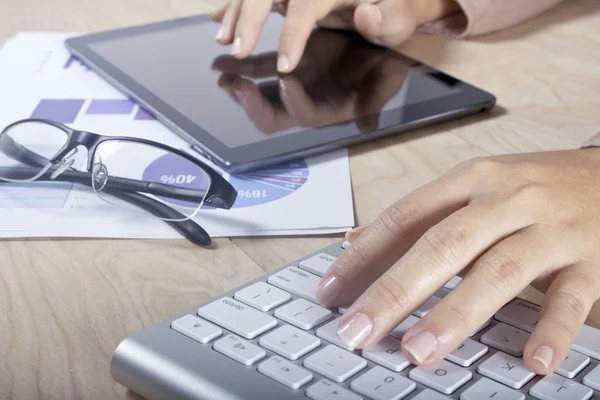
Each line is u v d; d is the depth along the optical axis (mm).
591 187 508
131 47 877
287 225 566
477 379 379
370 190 619
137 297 482
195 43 892
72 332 448
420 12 956
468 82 830
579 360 391
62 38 940
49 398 396
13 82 804
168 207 575
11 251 532
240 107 725
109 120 723
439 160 668
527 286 485
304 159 663
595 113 764
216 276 506
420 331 391
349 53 876
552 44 938
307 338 403
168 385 382
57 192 604
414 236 475
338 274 449
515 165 514
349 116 714
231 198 583
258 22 836
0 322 456
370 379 374
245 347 395
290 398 364
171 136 694
